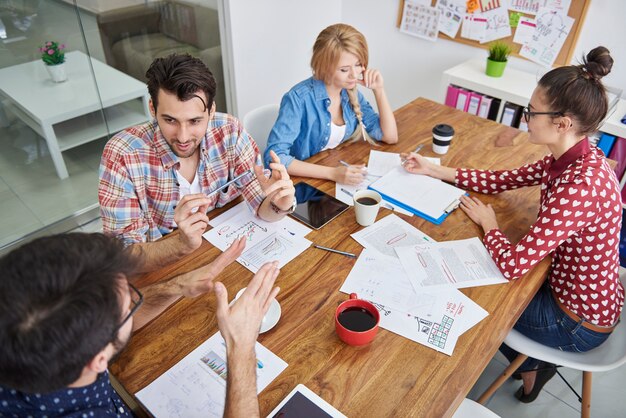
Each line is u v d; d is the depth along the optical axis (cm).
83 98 261
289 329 113
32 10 224
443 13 312
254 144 164
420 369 104
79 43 246
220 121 152
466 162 183
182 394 98
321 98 188
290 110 186
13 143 245
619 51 257
